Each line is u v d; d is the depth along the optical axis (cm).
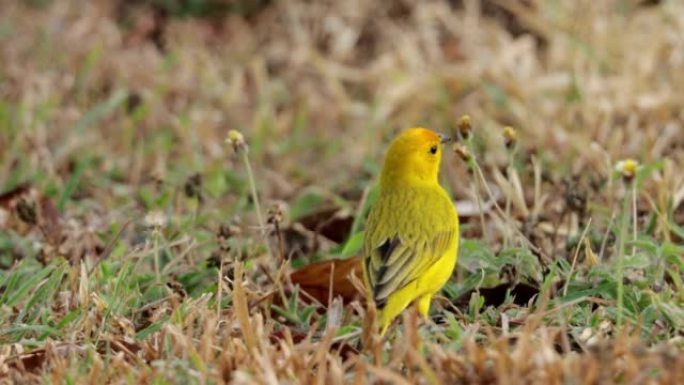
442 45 1770
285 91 1736
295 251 1252
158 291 1077
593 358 802
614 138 1405
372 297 954
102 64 1728
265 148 1582
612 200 1234
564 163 1413
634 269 1069
